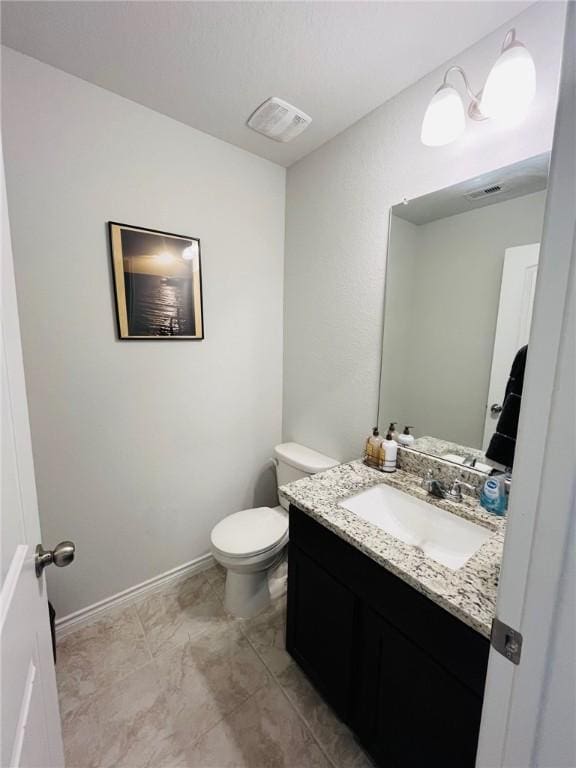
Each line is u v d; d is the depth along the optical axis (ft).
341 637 3.58
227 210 5.88
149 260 5.11
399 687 3.02
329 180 5.62
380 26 3.50
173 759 3.53
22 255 4.18
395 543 3.13
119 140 4.68
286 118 4.94
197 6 3.33
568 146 1.23
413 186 4.43
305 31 3.58
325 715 3.95
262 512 5.93
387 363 5.05
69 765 3.49
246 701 4.09
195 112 4.96
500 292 3.82
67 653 4.71
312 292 6.19
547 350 1.34
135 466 5.45
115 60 4.02
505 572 1.57
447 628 2.60
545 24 3.18
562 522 1.36
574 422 1.29
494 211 3.78
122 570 5.52
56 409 4.64
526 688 1.54
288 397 7.04
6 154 3.96
